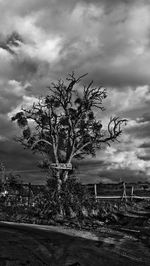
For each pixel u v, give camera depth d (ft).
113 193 117.70
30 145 96.07
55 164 88.22
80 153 100.27
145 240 51.03
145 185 142.51
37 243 38.27
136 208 106.63
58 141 97.04
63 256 34.83
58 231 50.06
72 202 78.38
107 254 39.14
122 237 52.44
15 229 45.68
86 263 34.19
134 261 37.99
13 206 73.41
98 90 101.30
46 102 98.99
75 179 88.12
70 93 99.50
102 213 84.79
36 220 64.34
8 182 85.10
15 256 31.53
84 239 46.09
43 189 83.10
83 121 100.17
